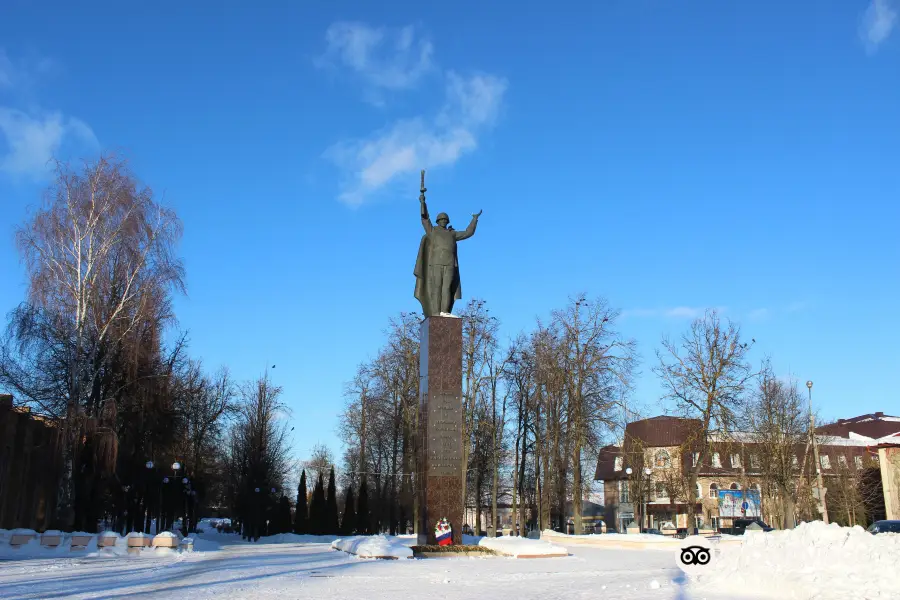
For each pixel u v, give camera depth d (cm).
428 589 1742
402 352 5284
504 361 5056
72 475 3475
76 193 3647
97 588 1736
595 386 4756
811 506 6031
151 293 3769
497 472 5109
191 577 2048
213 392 6088
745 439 5819
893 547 1527
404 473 5456
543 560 2800
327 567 2422
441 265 3177
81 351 3572
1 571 2264
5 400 4231
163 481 4712
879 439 7638
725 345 4747
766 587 1557
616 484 8775
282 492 7775
